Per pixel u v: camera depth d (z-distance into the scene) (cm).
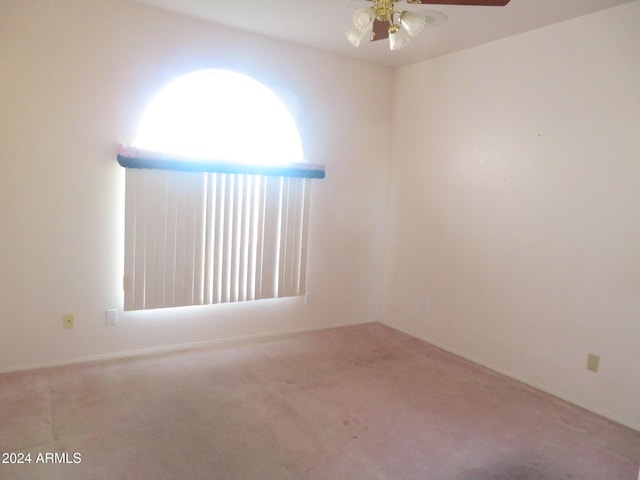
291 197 386
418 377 326
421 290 410
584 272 290
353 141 418
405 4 276
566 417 276
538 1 267
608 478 216
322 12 307
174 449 222
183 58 329
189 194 337
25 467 202
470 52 360
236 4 300
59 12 288
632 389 268
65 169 299
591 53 283
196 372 313
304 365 337
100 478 198
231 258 362
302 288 405
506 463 225
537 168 315
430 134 398
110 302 323
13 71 278
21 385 279
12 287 292
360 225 434
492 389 312
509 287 336
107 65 305
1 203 283
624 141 269
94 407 257
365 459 222
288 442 234
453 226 379
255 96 375
